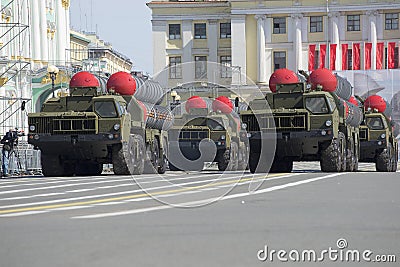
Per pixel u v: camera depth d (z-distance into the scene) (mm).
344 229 15266
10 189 28781
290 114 42562
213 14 150125
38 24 107875
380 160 53719
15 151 53406
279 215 17859
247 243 13414
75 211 19266
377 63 140625
